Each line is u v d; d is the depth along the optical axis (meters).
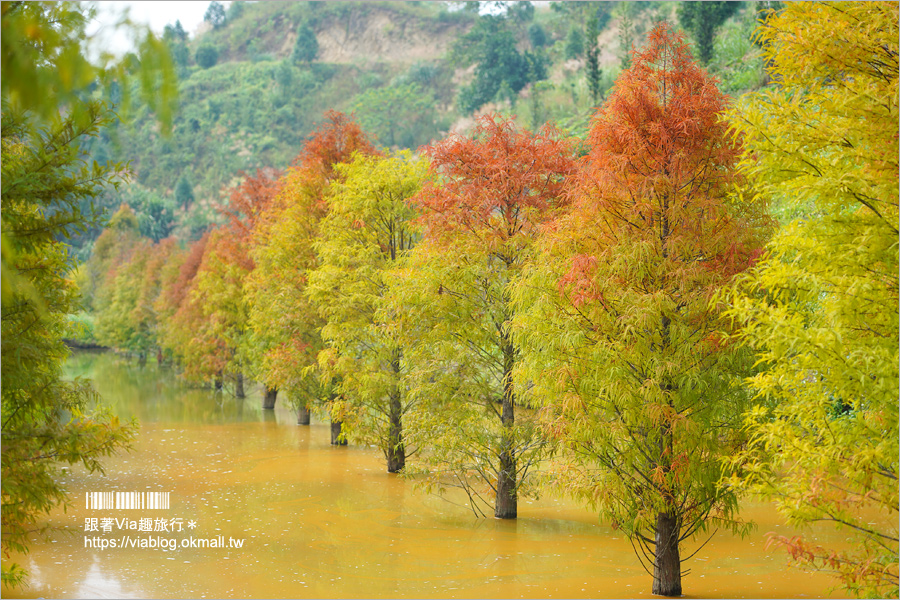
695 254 9.76
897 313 6.56
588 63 49.69
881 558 6.61
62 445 8.34
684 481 9.20
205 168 153.62
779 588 9.78
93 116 7.63
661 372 9.18
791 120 6.92
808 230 6.89
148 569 10.82
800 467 6.98
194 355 37.38
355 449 22.77
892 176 6.67
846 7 6.87
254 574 10.66
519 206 14.20
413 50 176.50
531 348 10.72
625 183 9.87
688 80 9.91
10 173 7.41
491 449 14.40
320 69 175.62
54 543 12.13
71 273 9.24
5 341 7.77
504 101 103.06
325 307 19.69
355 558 11.56
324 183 23.78
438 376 14.87
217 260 33.78
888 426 6.66
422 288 14.34
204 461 20.39
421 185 19.48
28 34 2.32
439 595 9.68
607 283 9.46
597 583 10.24
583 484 10.12
